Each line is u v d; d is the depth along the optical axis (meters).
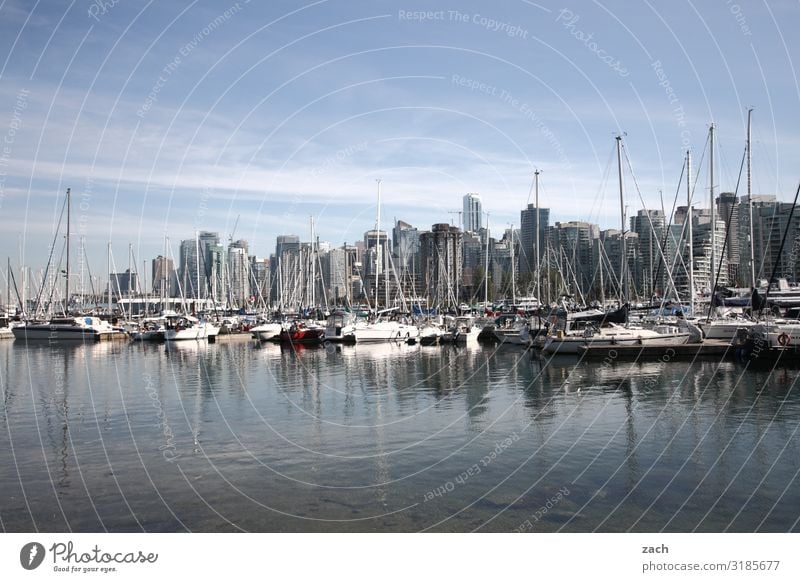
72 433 24.89
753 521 15.72
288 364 51.22
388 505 16.94
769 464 19.83
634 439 23.02
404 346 70.12
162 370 47.56
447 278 97.12
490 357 53.91
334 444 23.08
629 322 58.25
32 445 23.05
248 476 19.39
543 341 55.53
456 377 41.00
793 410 27.44
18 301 111.12
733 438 22.88
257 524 15.79
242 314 109.94
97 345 78.56
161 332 84.56
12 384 39.56
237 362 53.53
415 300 93.75
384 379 40.91
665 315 62.91
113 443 23.33
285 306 104.94
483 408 29.62
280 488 18.33
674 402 29.83
